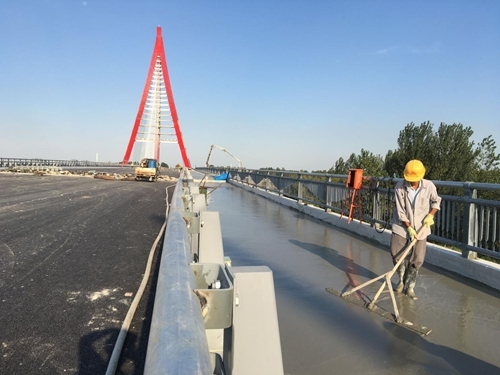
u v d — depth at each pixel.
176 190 6.09
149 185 25.31
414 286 5.05
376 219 8.16
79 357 2.91
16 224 8.36
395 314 4.15
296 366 3.22
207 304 1.72
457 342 3.65
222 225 10.16
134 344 3.15
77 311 3.77
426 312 4.34
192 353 1.02
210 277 1.99
